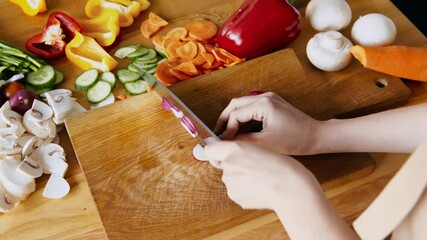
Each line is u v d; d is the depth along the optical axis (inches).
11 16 43.4
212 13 44.2
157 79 37.0
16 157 34.1
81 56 39.8
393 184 20.3
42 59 40.4
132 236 30.5
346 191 33.8
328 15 40.8
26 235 31.6
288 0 43.0
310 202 23.5
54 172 34.1
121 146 33.9
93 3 43.5
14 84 37.4
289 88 37.7
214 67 40.2
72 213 32.6
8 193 32.6
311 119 32.6
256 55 40.8
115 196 31.9
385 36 39.0
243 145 26.1
